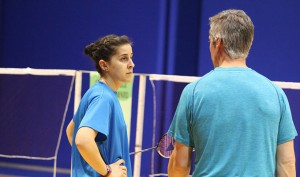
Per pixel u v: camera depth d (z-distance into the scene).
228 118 4.84
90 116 5.39
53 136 12.45
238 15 5.09
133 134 15.25
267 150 4.89
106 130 5.41
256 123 4.85
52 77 13.23
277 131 5.03
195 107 4.96
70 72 10.36
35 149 12.48
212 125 4.86
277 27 13.88
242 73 5.01
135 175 10.30
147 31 15.27
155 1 15.12
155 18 15.15
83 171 5.69
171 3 14.96
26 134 12.68
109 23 15.70
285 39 13.80
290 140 5.09
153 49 15.21
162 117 11.73
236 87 4.91
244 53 5.09
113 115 5.64
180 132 5.10
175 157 5.20
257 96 4.89
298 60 13.69
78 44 16.02
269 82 5.12
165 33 15.05
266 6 13.97
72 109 15.79
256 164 4.80
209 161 4.89
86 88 15.84
